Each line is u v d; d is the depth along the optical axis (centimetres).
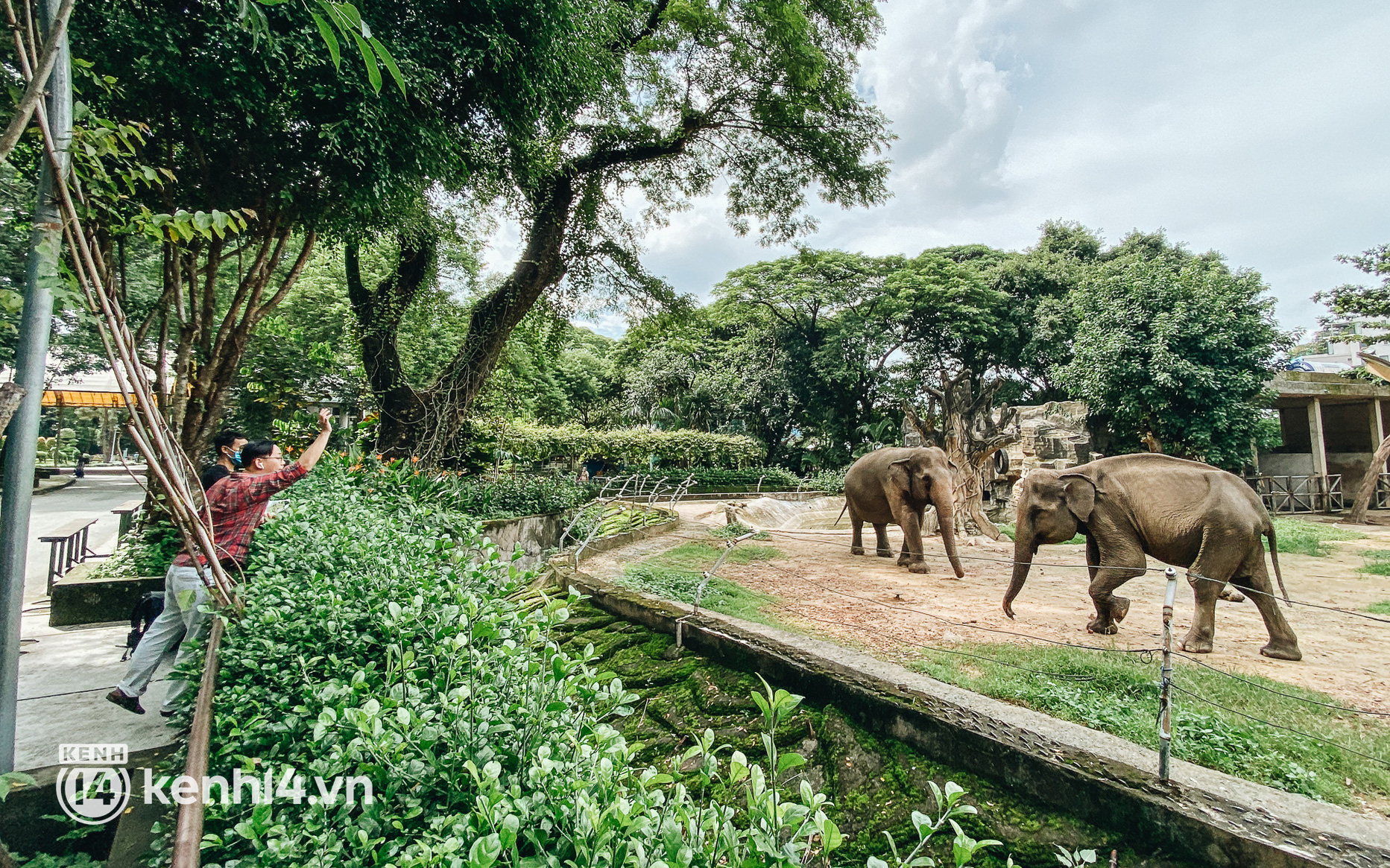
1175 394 1600
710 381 3012
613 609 593
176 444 301
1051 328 2353
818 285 2689
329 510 515
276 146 511
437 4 565
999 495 1625
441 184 664
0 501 224
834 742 372
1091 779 286
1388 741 320
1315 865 230
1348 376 1852
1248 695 376
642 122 1157
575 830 146
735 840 146
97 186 260
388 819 166
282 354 1359
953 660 443
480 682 228
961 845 138
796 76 1111
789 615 569
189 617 343
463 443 1380
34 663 443
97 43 391
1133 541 520
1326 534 1133
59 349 1627
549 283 1238
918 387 2619
